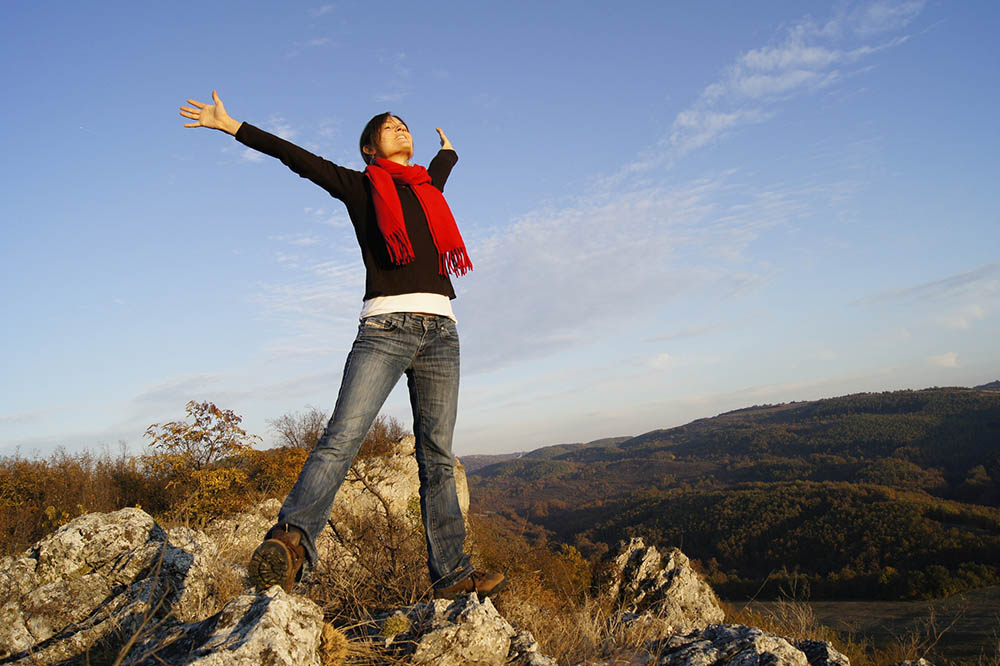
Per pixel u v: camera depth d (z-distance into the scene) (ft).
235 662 5.98
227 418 39.04
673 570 33.60
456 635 8.18
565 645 10.89
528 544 27.84
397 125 9.85
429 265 9.11
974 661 19.99
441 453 9.70
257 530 35.06
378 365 8.68
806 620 15.75
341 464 8.30
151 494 38.11
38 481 36.81
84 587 9.81
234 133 8.39
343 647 7.56
